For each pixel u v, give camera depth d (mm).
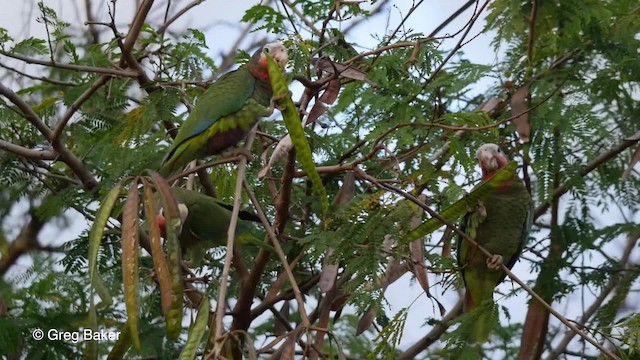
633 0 12391
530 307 10016
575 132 10773
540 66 11867
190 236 9484
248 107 8922
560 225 12078
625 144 11164
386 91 10859
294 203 11180
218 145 8992
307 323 6453
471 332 8484
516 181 10500
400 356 12133
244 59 10742
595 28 11953
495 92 12180
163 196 6227
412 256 8164
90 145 10992
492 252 10383
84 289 10758
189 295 8820
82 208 11023
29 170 11453
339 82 9023
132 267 6051
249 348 6180
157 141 10242
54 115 11828
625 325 7801
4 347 9734
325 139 11422
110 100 10969
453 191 8922
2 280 10250
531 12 11570
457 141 9398
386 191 8117
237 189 7012
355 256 7906
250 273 9312
